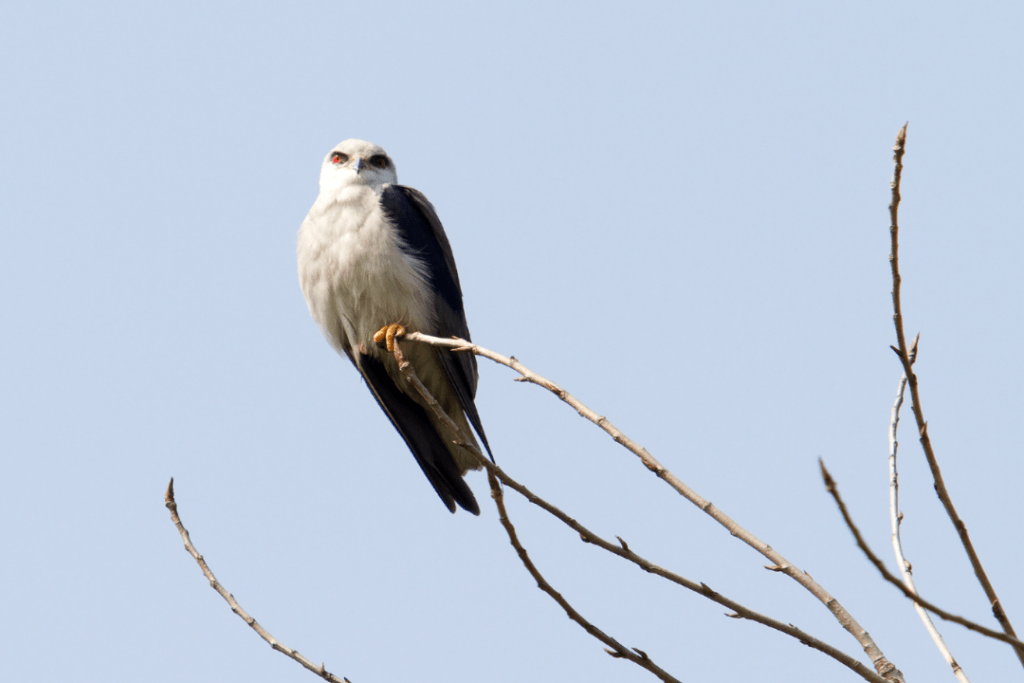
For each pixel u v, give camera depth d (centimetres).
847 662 485
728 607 501
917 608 551
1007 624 492
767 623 495
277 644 616
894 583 429
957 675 520
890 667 488
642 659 542
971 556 505
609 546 523
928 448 515
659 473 521
